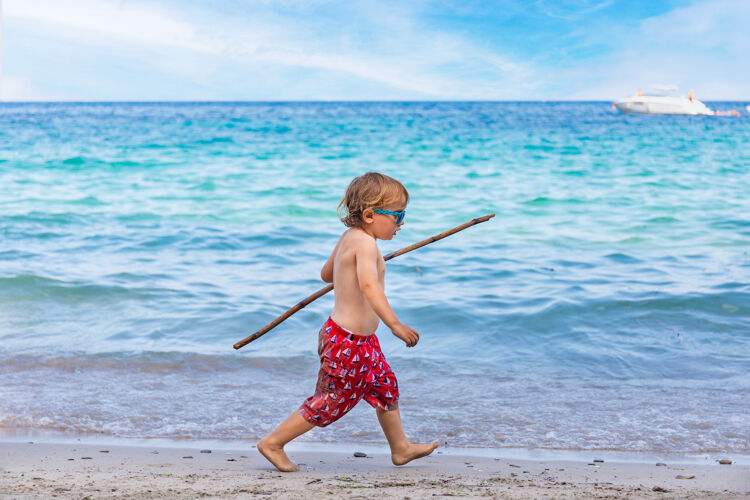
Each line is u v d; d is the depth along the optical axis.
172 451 3.59
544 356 5.58
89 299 7.23
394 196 2.97
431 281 8.08
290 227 11.75
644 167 20.55
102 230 11.38
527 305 6.96
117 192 16.08
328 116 62.66
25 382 4.88
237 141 30.98
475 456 3.56
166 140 31.64
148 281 7.99
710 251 9.73
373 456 3.55
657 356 5.54
